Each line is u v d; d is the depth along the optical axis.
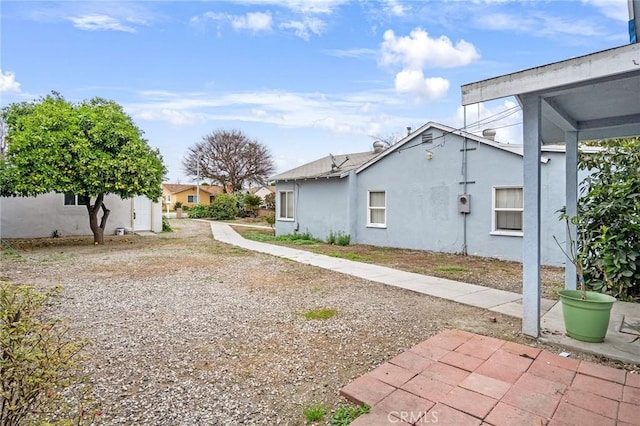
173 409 2.58
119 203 16.20
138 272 7.59
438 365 3.20
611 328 4.09
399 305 5.18
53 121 10.37
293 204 15.23
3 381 1.64
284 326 4.33
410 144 11.27
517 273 7.57
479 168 9.69
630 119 4.83
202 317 4.67
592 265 5.51
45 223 14.45
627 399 2.61
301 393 2.81
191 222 25.89
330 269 8.00
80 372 3.13
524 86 3.51
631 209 5.15
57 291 2.05
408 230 11.38
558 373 3.03
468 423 2.34
